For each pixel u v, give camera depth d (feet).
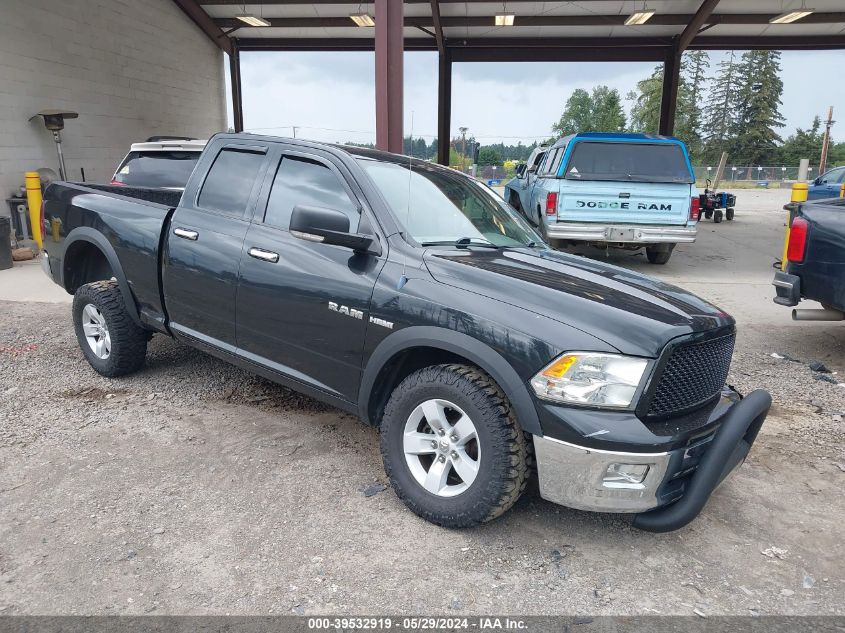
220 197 13.82
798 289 18.34
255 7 55.57
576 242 35.60
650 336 9.10
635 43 62.39
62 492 10.95
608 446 8.80
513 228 14.02
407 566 9.38
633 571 9.55
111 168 46.65
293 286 11.87
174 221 14.19
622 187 32.83
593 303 9.69
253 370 13.14
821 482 12.51
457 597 8.77
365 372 11.00
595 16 56.90
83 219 16.11
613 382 8.91
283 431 13.74
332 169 12.28
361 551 9.68
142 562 9.20
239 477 11.71
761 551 10.20
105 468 11.84
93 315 16.19
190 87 57.77
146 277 14.73
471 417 9.70
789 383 17.93
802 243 18.03
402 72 28.89
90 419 13.97
